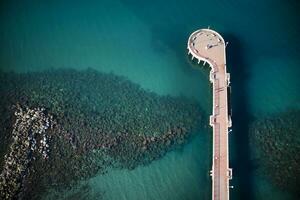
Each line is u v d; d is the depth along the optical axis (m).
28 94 53.50
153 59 58.97
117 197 46.25
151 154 49.22
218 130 49.25
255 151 49.94
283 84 56.66
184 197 46.59
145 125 51.50
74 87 54.97
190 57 58.75
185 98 54.97
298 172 48.16
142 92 55.25
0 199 44.28
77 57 58.72
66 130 50.16
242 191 46.97
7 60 57.62
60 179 46.59
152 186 47.28
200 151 49.97
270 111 53.72
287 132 51.59
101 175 47.47
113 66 58.00
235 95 55.19
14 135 48.91
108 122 51.50
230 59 58.88
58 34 61.12
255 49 60.25
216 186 45.16
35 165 47.16
